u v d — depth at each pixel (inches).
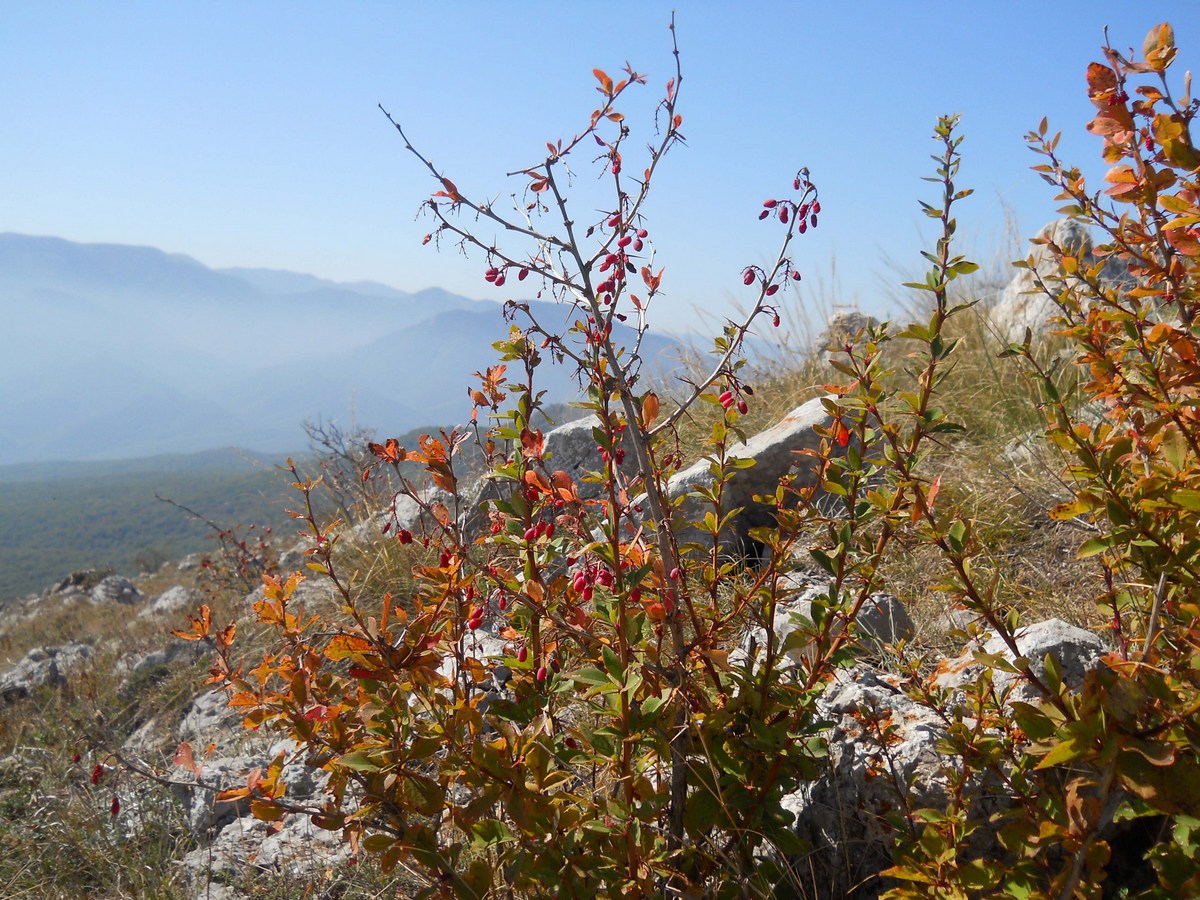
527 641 85.2
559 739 81.9
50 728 198.4
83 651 295.6
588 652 77.9
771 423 226.5
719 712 76.2
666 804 77.6
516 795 69.6
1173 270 67.2
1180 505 55.2
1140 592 87.8
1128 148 65.4
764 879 76.0
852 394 77.4
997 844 76.2
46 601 614.5
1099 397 73.7
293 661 82.3
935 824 69.1
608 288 74.0
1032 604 118.6
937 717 85.4
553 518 83.0
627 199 74.5
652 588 80.7
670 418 79.6
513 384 81.4
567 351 73.0
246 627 213.8
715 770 75.8
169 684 206.2
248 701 78.5
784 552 81.8
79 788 153.6
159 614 322.7
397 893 101.5
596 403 71.3
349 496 257.8
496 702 79.4
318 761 76.6
